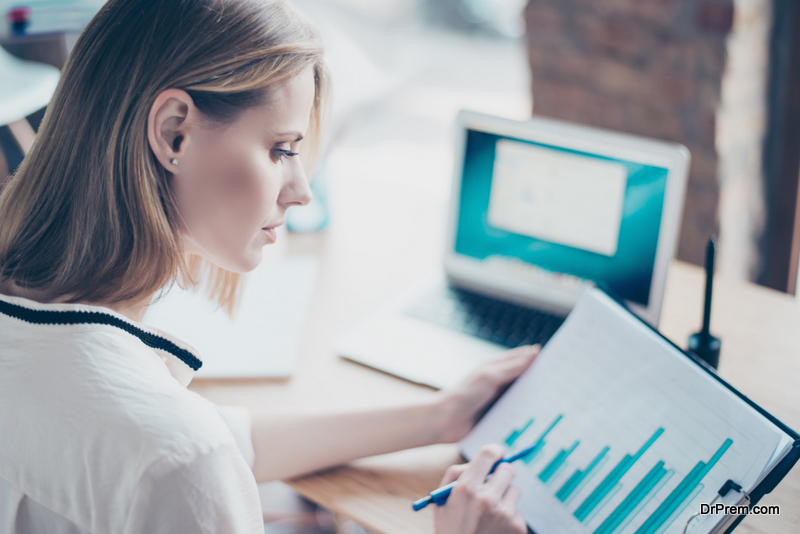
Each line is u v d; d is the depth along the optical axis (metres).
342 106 1.51
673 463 0.64
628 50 1.68
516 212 1.04
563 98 1.87
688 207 1.70
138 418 0.47
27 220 0.55
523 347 0.85
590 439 0.70
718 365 0.85
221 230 0.58
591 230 0.98
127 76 0.52
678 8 1.56
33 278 0.54
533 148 1.00
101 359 0.50
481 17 4.38
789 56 1.56
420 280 1.11
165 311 1.03
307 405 0.86
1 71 1.70
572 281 1.02
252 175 0.55
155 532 0.46
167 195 0.55
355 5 4.37
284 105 0.56
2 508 0.52
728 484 0.59
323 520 1.43
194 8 0.52
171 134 0.53
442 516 0.64
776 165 1.69
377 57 3.99
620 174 0.94
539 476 0.70
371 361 0.92
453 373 0.90
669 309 1.03
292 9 0.58
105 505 0.47
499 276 1.07
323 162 1.22
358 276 1.13
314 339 0.98
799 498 0.71
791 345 0.94
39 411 0.48
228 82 0.52
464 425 0.78
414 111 3.56
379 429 0.77
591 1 1.70
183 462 0.47
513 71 4.00
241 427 0.74
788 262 1.72
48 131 0.54
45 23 1.67
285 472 0.75
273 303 1.05
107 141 0.52
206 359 0.93
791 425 0.79
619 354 0.74
